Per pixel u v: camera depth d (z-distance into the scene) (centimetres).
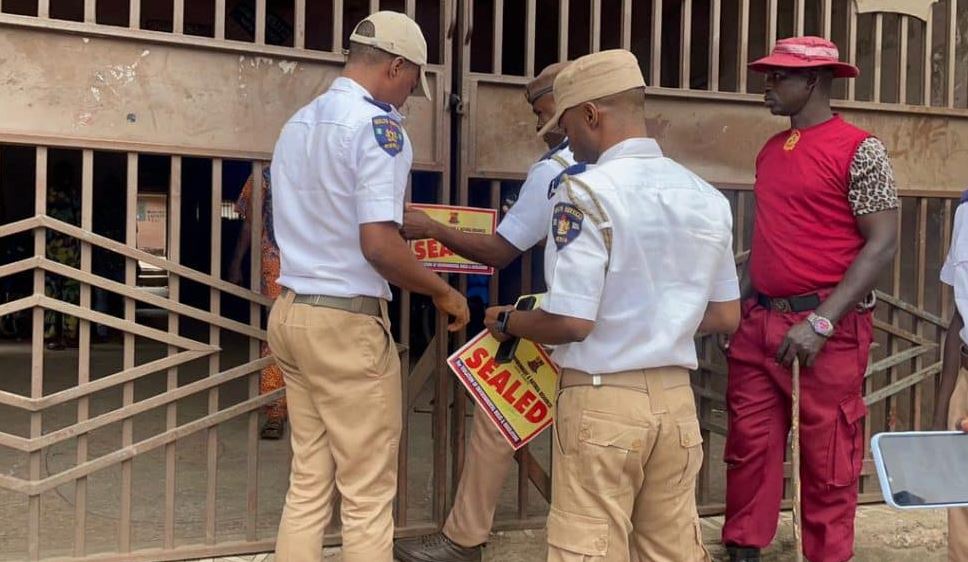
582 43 639
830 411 274
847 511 280
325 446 246
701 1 539
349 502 238
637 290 201
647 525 217
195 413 484
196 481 364
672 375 208
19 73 254
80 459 271
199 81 271
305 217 234
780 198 275
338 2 283
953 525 243
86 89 260
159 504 334
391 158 224
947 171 352
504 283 502
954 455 172
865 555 326
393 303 637
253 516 290
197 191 941
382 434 238
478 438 283
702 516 340
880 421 399
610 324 202
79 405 270
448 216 284
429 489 359
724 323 227
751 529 285
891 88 403
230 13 687
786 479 346
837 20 425
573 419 206
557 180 258
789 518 339
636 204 201
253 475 289
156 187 952
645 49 601
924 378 359
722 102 326
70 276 263
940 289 363
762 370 281
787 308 274
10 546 287
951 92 351
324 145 229
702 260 208
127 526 277
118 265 779
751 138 331
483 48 675
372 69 238
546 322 202
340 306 231
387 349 239
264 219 375
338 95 235
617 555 205
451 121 301
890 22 404
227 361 661
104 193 855
